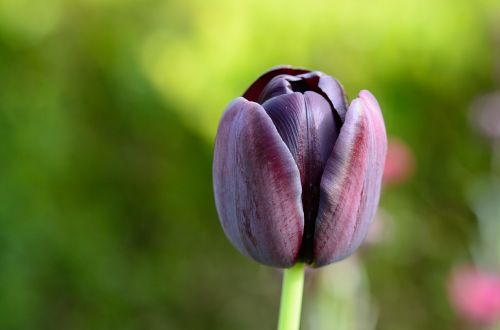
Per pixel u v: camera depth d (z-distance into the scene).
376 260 1.63
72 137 1.63
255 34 1.51
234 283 1.79
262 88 0.60
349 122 0.58
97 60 1.67
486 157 1.73
